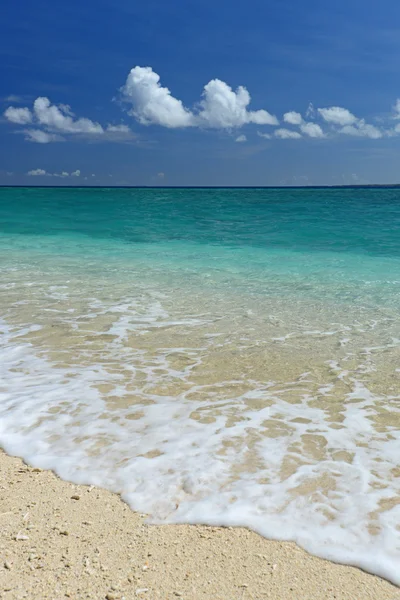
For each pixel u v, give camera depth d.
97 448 3.93
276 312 7.73
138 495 3.37
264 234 17.80
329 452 3.84
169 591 2.58
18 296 8.69
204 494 3.36
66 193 48.69
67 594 2.54
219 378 5.25
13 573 2.69
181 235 17.88
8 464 3.76
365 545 2.89
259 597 2.54
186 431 4.17
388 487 3.39
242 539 2.96
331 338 6.50
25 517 3.17
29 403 4.67
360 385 5.06
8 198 35.69
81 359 5.78
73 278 10.32
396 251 13.99
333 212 24.97
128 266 11.86
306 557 2.82
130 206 29.14
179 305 8.14
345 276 10.57
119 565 2.76
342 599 2.53
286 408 4.58
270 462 3.71
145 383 5.12
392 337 6.51
